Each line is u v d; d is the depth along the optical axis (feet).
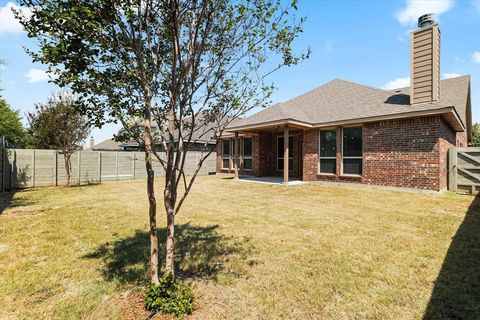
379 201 26.13
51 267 11.46
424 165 29.63
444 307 8.48
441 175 29.55
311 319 7.95
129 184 45.03
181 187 38.50
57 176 43.70
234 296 9.19
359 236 15.53
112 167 51.42
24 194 33.09
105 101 8.46
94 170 48.96
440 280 10.20
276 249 13.53
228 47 9.04
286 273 10.89
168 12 8.11
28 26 6.96
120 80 8.32
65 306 8.52
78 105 8.49
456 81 48.78
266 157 52.21
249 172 54.95
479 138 80.18
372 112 34.60
